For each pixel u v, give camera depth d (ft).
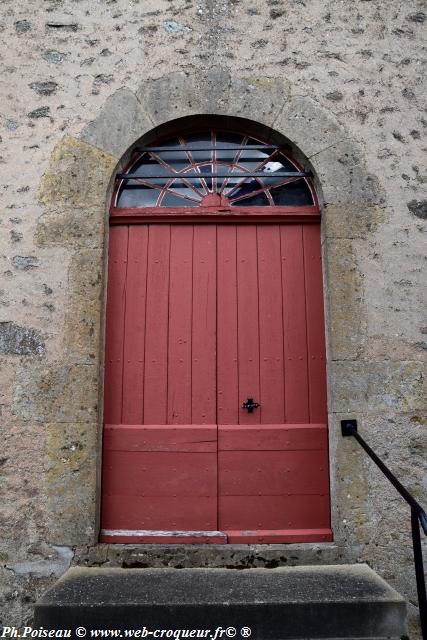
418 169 11.03
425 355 10.28
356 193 10.89
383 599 7.79
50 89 11.30
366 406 10.07
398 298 10.48
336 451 9.96
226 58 11.48
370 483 9.80
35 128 11.12
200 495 10.27
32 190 10.85
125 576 8.85
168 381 10.69
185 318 10.92
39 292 10.44
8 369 10.16
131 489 10.27
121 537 9.97
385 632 7.64
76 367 10.14
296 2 11.70
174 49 11.49
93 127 11.14
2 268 10.53
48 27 11.56
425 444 9.96
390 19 11.68
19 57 11.43
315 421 10.56
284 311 10.96
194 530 10.12
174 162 11.64
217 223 11.27
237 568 9.41
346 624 7.65
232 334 10.87
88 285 10.45
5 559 9.50
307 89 11.35
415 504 7.66
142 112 11.23
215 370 10.74
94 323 10.30
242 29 11.60
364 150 11.07
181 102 11.27
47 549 9.53
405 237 10.73
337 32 11.60
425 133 11.19
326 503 10.25
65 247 10.61
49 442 9.88
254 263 11.13
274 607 7.66
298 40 11.55
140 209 11.24
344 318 10.38
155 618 7.61
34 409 10.00
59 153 11.00
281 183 11.51
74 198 10.82
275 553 9.55
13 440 9.91
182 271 11.09
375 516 9.70
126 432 10.44
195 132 11.69
